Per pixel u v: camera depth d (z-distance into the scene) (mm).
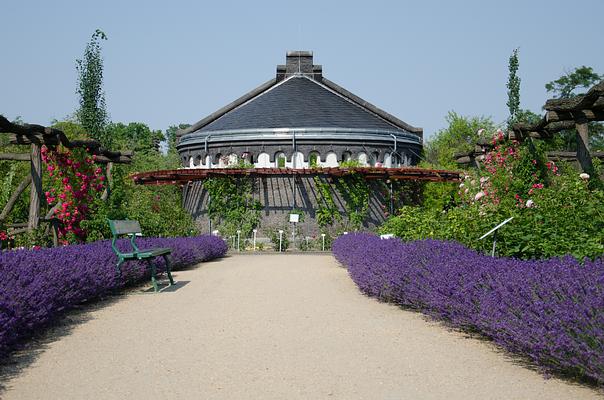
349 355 6867
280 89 39688
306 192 33219
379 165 32500
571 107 14570
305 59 42344
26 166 25562
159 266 14328
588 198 11109
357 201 33344
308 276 15438
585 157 14789
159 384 5781
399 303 10422
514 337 6359
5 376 6109
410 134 37656
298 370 6242
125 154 21031
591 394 5410
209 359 6707
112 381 5898
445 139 56938
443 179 31062
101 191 19656
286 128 34969
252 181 33312
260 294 11875
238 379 5930
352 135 35250
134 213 21016
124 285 12773
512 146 18594
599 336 5277
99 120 25844
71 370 6309
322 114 36250
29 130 15539
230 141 35625
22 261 9070
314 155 35188
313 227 32969
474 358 6711
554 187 16578
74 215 17844
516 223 10375
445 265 9031
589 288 6055
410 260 10219
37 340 7723
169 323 8805
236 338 7766
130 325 8664
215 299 11180
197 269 17609
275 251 27469
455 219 13234
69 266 9812
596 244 8750
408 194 35531
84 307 10266
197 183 35281
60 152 18000
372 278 10906
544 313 6000
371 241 14898
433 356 6809
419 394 5434
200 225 34562
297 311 9820
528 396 5359
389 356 6816
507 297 6824
